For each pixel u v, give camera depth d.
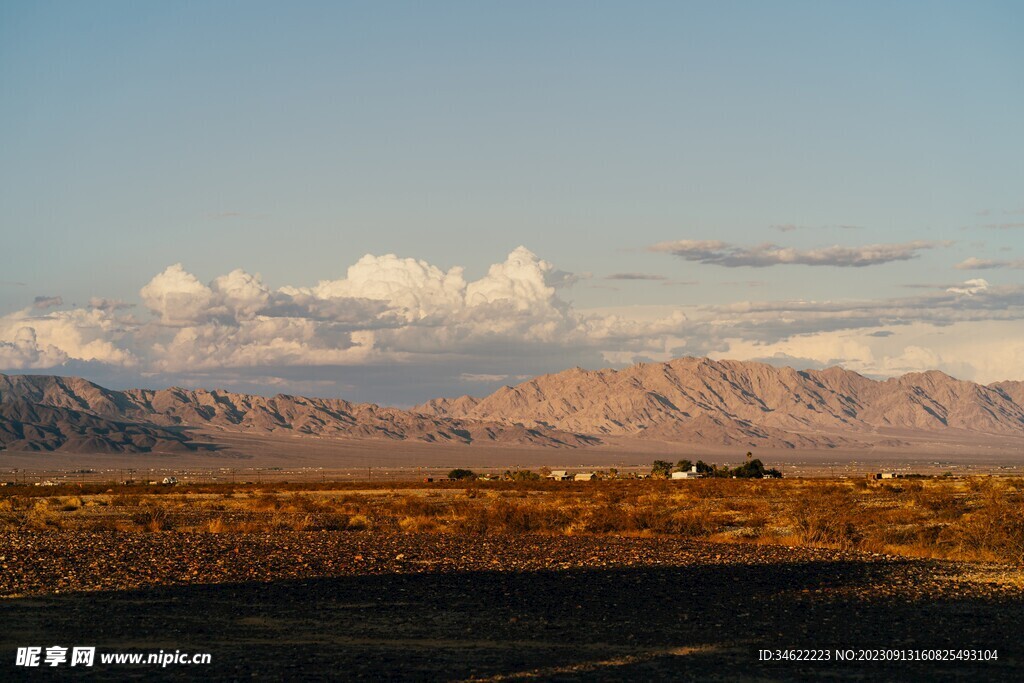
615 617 27.11
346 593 30.84
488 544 46.84
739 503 79.75
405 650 23.05
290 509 78.88
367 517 67.12
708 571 36.31
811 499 87.00
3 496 106.94
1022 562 38.69
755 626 25.91
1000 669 21.75
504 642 23.97
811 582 33.53
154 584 32.44
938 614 27.69
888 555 42.34
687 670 21.28
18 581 32.94
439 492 118.94
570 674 20.83
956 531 47.22
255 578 33.91
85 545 45.03
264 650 22.94
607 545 46.75
